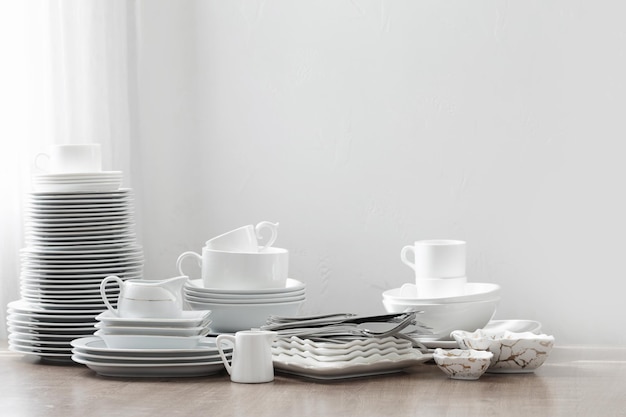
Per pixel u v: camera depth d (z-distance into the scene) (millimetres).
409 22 2268
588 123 2213
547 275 2232
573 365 1728
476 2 2242
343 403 1400
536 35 2229
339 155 2305
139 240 2367
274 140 2328
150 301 1630
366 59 2287
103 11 2266
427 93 2266
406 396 1444
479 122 2250
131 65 2363
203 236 2359
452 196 2264
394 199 2283
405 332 1708
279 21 2320
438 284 1753
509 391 1478
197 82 2354
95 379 1629
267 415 1330
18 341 1825
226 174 2350
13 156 2191
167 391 1508
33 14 2234
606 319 2213
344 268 2307
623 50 2197
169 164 2367
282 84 2322
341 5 2291
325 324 1644
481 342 1604
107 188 1843
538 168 2232
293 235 2326
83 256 1812
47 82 2236
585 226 2217
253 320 1795
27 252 1837
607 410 1341
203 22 2346
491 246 2252
